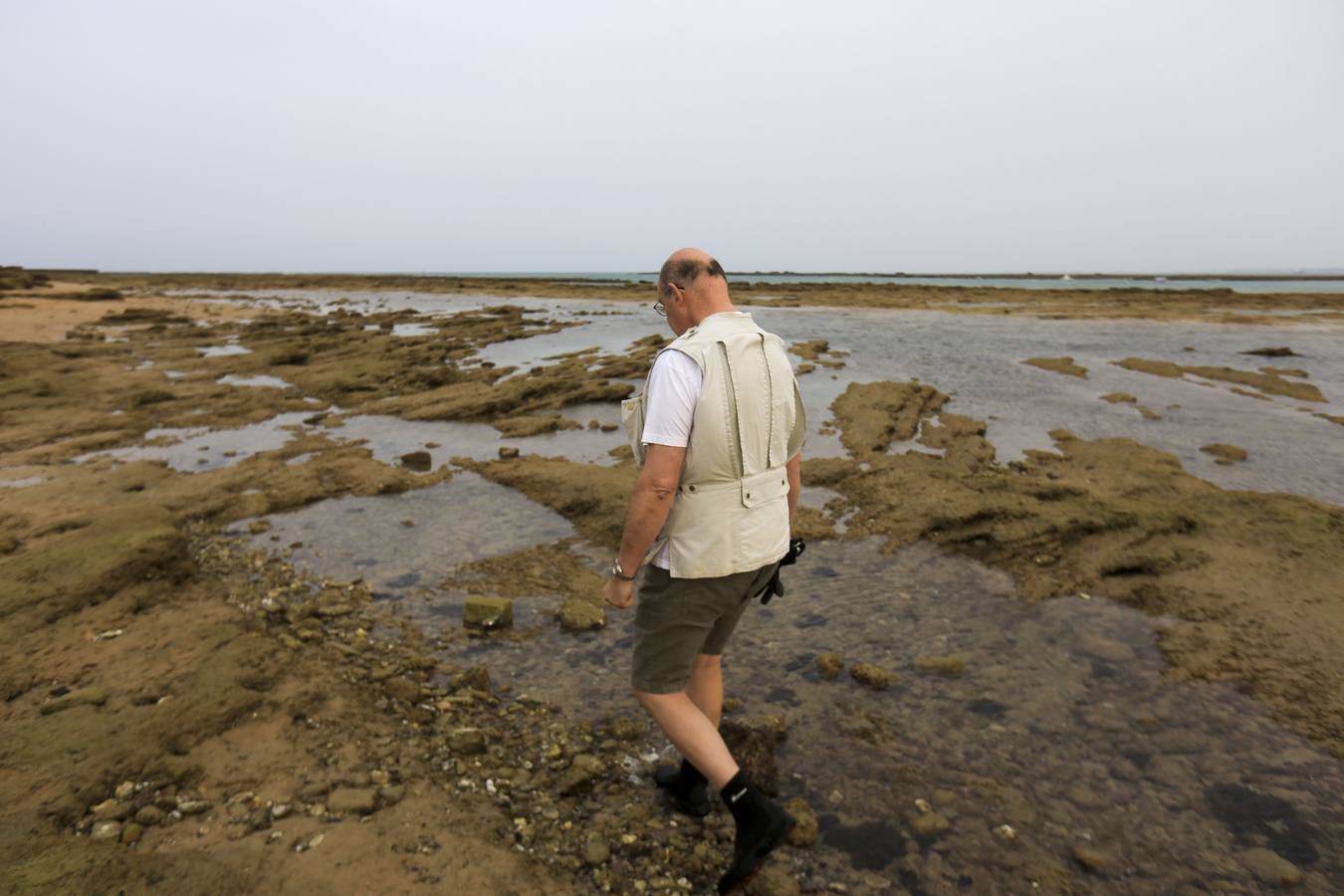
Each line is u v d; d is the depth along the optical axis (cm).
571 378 1191
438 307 3259
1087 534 495
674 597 218
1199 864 231
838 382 1141
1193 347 1578
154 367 1459
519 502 629
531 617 413
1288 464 695
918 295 3894
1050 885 224
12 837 225
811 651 371
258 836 234
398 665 357
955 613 410
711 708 263
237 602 427
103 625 383
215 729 294
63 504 615
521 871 227
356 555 509
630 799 264
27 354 1505
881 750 292
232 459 780
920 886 225
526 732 305
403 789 263
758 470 220
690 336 214
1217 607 400
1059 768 279
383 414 1024
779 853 238
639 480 207
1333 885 222
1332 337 1775
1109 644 372
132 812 244
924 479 623
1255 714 310
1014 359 1395
